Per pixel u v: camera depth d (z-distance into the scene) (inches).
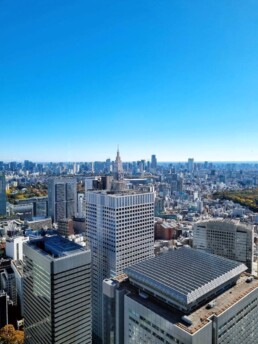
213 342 5128.0
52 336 6904.5
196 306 5452.8
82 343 7455.7
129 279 6633.9
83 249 7490.2
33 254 7504.9
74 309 7209.6
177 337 4847.4
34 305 7755.9
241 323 5772.6
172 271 6274.6
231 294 5930.1
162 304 5620.1
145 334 5580.7
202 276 5999.0
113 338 6786.4
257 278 6722.4
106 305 6781.5
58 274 6781.5
